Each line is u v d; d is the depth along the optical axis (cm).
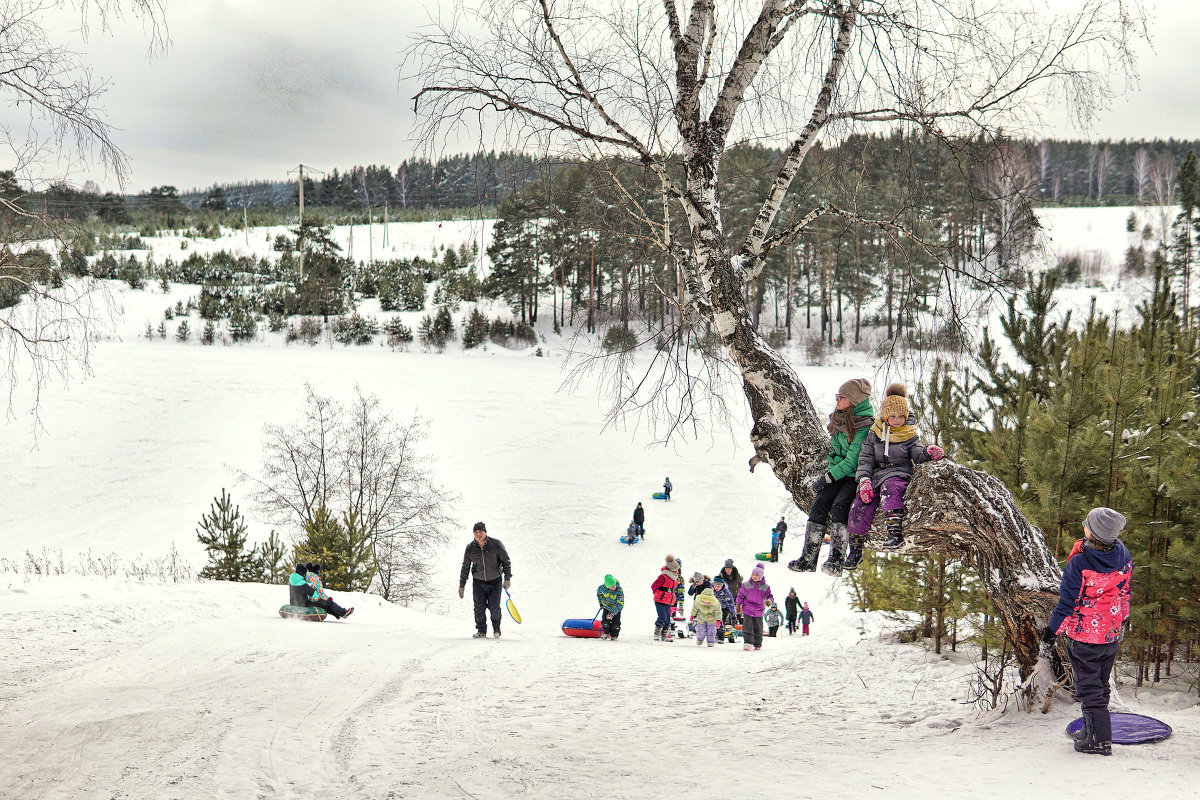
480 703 760
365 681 832
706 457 4325
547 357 7275
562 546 2981
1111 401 718
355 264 10044
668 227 799
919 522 560
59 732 604
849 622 1361
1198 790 407
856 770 497
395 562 2662
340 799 478
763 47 757
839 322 7275
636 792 474
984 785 438
